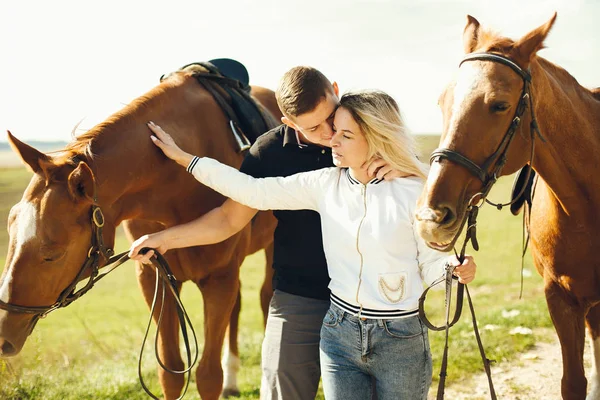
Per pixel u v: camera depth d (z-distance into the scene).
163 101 3.06
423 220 2.06
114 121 2.76
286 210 2.70
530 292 7.66
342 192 2.34
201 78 3.58
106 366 4.86
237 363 4.42
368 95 2.22
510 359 4.57
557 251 2.95
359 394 2.31
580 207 2.78
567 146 2.65
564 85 2.71
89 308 9.06
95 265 2.56
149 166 2.82
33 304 2.39
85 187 2.41
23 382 4.06
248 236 3.56
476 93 2.18
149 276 3.30
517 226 14.63
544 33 2.24
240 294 4.46
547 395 3.94
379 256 2.21
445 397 3.99
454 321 2.11
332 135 2.43
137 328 7.53
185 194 3.11
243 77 4.16
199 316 8.47
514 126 2.25
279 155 2.78
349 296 2.25
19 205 2.40
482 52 2.29
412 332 2.20
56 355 5.33
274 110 4.82
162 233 2.60
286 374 2.62
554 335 5.10
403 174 2.29
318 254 2.66
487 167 2.19
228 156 3.45
